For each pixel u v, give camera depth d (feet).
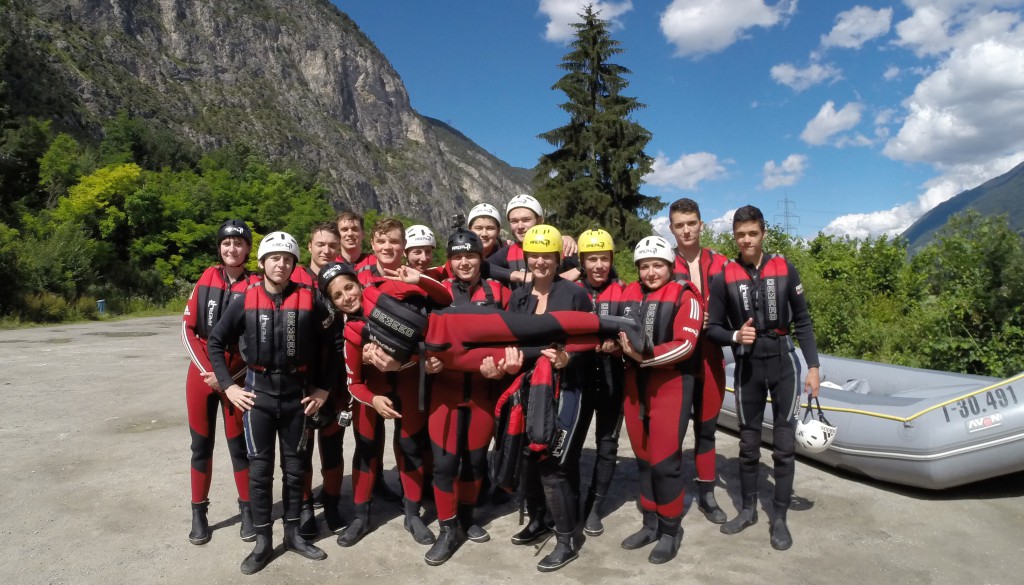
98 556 13.05
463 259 13.30
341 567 12.55
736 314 13.70
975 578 11.69
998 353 25.17
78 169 162.61
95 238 141.18
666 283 12.96
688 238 15.28
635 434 13.38
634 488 17.07
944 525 14.07
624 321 11.96
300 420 12.73
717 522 14.43
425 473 15.93
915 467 15.29
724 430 22.85
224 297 13.56
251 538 13.85
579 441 12.66
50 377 35.17
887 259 41.70
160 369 38.40
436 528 14.47
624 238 104.12
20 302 80.74
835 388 19.53
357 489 14.08
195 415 13.62
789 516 14.70
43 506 15.79
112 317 95.40
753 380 13.71
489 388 13.12
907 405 16.15
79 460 19.53
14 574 12.27
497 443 12.18
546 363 11.77
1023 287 24.32
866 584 11.50
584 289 13.23
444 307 12.23
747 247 13.71
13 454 20.16
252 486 12.48
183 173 195.21
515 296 13.32
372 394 12.55
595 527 13.98
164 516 15.17
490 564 12.62
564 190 105.29
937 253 28.89
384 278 12.39
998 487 16.19
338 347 13.16
